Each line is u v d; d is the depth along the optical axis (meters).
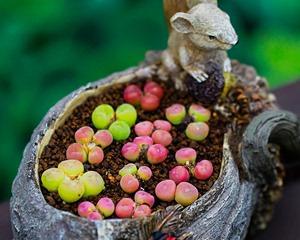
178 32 0.64
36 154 0.62
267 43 0.93
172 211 0.59
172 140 0.65
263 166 0.66
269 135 0.65
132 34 0.91
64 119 0.65
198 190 0.62
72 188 0.60
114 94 0.67
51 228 0.58
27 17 0.91
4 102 0.91
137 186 0.62
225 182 0.61
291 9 0.93
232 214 0.62
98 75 0.91
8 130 0.90
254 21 0.94
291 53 0.92
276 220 0.72
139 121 0.66
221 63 0.66
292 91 0.82
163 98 0.67
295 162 0.72
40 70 0.91
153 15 0.91
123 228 0.58
